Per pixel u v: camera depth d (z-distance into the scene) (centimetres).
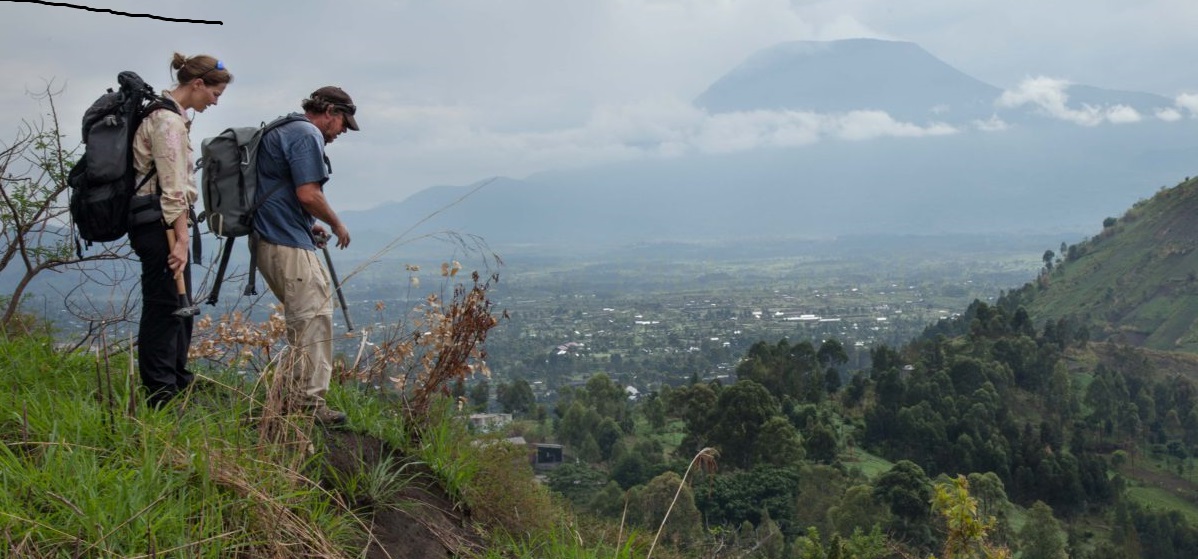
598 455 6400
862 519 4644
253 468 353
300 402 425
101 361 443
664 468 5606
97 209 384
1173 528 7056
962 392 8919
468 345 509
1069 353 11400
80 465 324
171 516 306
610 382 8281
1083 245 18525
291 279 433
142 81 393
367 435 465
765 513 4469
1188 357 12238
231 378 465
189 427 371
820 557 2498
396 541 399
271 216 429
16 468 314
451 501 462
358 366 520
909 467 4716
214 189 424
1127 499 7519
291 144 427
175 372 426
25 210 537
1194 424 9738
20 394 384
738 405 6041
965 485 656
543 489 544
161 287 403
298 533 341
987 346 10050
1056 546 5559
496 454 510
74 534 293
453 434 502
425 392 504
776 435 5747
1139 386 10569
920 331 17650
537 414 7569
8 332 482
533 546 471
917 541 4478
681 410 7425
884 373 8419
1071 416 9100
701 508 4650
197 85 412
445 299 523
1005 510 6347
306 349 436
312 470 395
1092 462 7756
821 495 5247
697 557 726
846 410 8694
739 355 14850
